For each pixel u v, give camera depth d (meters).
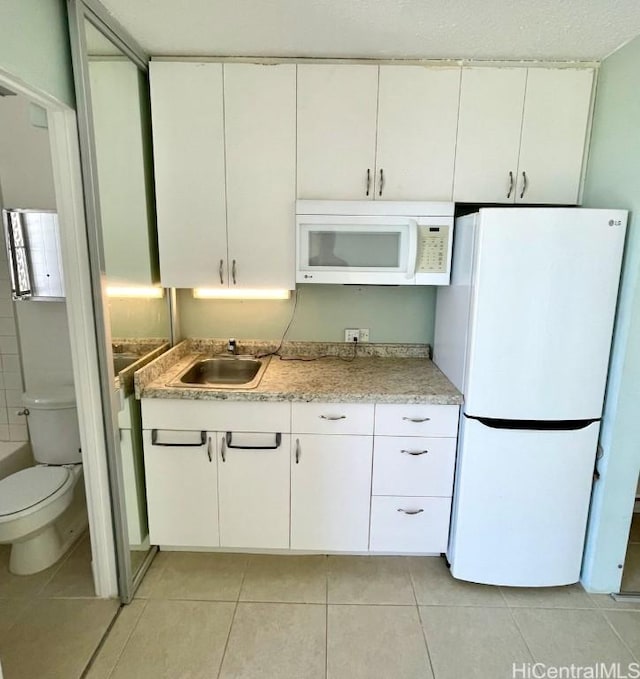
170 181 2.01
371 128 1.95
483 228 1.63
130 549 1.91
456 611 1.80
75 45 1.41
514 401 1.73
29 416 2.27
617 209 1.69
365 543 2.03
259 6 1.51
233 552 2.13
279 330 2.47
